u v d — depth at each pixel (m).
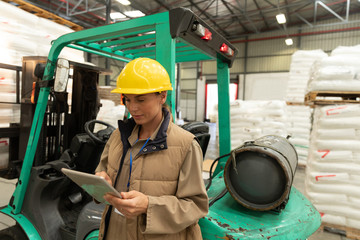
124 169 0.97
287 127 5.82
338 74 2.99
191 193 0.89
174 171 0.91
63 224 1.95
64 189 2.02
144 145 0.93
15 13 2.66
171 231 0.85
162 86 0.93
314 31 14.16
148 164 0.92
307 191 2.92
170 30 1.22
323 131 2.78
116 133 1.12
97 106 2.51
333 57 3.11
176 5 10.72
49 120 2.21
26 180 1.93
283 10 12.17
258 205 1.29
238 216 1.29
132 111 0.92
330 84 3.05
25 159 1.93
